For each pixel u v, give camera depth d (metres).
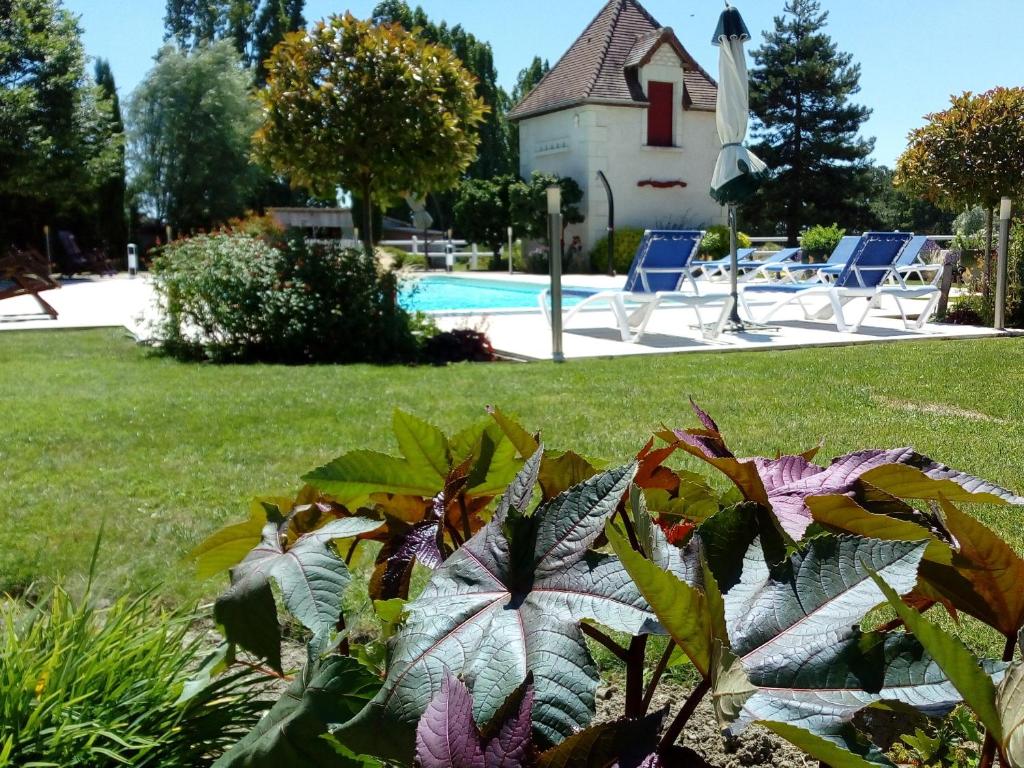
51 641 1.32
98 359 7.55
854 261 9.59
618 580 0.70
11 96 23.69
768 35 34.31
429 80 7.90
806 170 34.16
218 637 2.11
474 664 0.69
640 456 1.03
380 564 1.07
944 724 1.36
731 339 8.71
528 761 0.62
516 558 0.76
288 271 7.74
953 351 7.54
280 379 6.28
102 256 26.70
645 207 22.67
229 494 3.43
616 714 1.75
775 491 0.95
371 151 7.89
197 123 32.38
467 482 1.06
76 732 1.12
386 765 0.82
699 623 0.58
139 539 2.93
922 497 0.94
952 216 41.16
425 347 7.92
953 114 10.29
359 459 1.07
